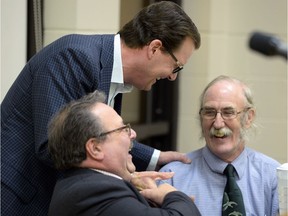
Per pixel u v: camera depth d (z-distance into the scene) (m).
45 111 2.35
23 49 3.40
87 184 2.10
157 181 2.70
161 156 3.07
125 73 2.59
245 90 3.07
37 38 3.49
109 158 2.20
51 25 3.78
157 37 2.52
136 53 2.55
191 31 2.58
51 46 2.51
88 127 2.17
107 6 3.88
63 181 2.20
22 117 2.52
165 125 5.17
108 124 2.20
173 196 2.24
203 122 3.04
